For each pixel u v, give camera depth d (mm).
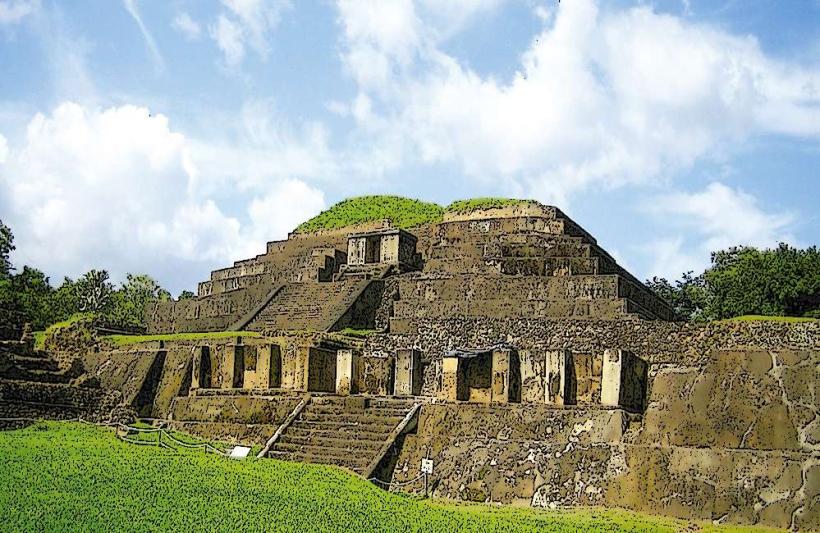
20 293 51875
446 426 27516
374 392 32688
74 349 41938
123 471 20453
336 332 38406
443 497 25047
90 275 70750
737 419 25812
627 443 25109
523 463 25328
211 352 35812
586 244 41188
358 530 16641
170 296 75500
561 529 19047
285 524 16422
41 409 31719
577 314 35938
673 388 27359
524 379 29391
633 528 20094
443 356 30375
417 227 49188
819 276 44094
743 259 52031
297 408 30531
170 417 35000
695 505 22922
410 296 40656
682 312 65938
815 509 21938
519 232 44094
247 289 47219
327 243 51844
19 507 15695
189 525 15555
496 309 37500
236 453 28000
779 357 26312
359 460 26516
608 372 28062
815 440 24578
